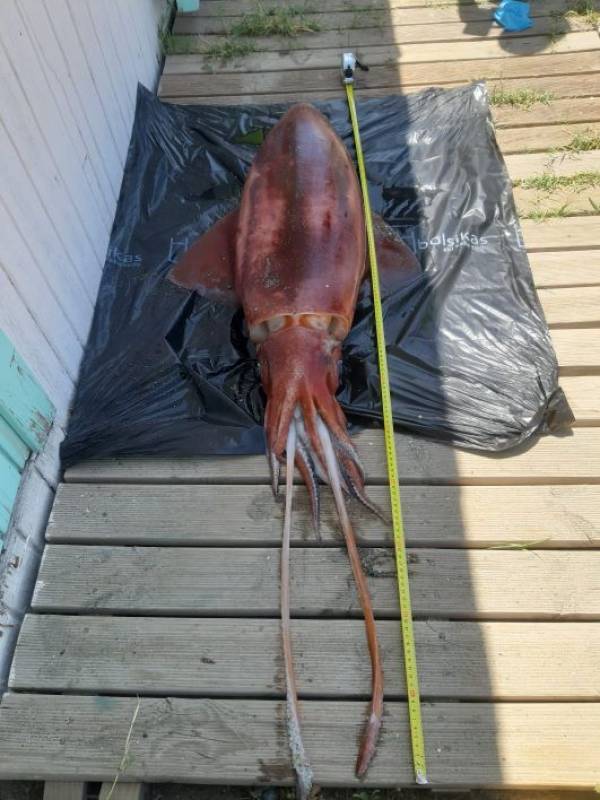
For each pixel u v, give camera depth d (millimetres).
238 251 2924
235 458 2662
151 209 3545
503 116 3959
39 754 2082
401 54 4434
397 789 2104
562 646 2232
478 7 4699
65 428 2729
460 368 2869
